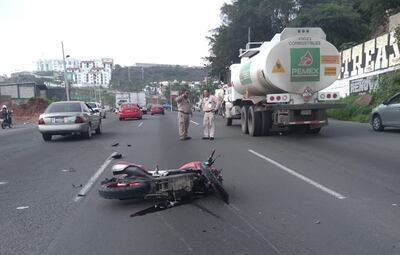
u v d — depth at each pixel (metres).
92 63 147.88
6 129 32.28
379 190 7.88
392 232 5.68
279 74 16.06
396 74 28.38
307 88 16.25
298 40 16.03
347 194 7.63
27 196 8.20
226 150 13.77
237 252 5.14
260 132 17.73
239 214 6.62
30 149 16.08
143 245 5.44
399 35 27.98
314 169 10.02
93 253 5.22
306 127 18.06
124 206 7.25
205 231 5.90
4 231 6.14
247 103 19.45
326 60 16.19
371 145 13.98
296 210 6.74
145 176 7.32
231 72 22.75
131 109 39.19
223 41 68.75
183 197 7.53
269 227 5.98
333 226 5.96
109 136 20.56
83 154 14.02
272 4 64.94
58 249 5.39
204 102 17.55
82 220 6.55
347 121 27.12
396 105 17.58
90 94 114.38
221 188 7.31
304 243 5.36
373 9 40.09
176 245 5.41
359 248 5.16
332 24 51.75
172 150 14.28
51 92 92.88
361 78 33.97
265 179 9.06
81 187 8.85
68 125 18.47
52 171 10.91
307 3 65.12
